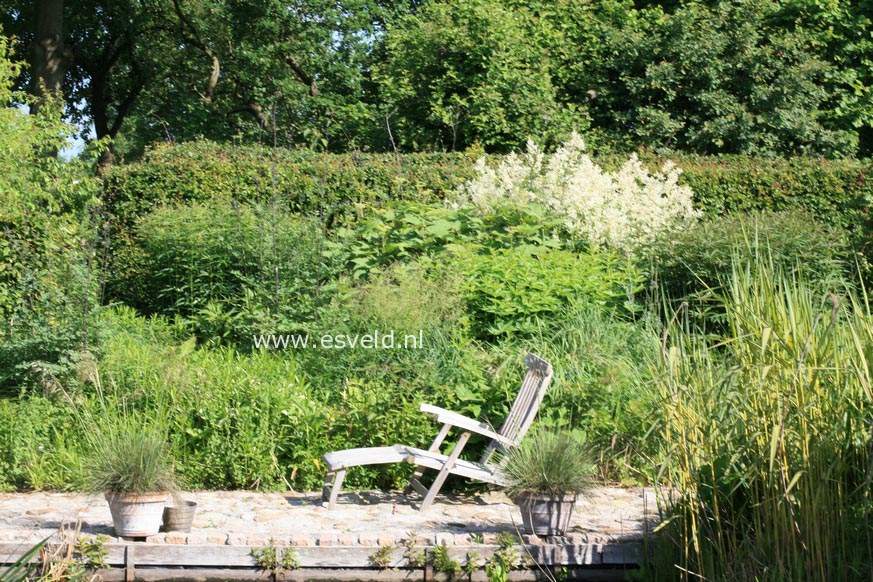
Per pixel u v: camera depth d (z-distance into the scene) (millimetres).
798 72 15883
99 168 12969
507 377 7699
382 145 16547
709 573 4410
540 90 14906
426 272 9328
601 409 7344
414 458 6430
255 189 11766
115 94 25844
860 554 4066
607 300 9188
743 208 12516
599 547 5332
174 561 5254
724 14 16500
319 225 10227
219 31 22469
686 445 4578
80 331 8000
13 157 9875
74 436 7211
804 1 17125
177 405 7336
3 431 7137
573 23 17047
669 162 11414
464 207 10508
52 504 6516
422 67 15586
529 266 8961
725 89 16375
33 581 4867
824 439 4117
